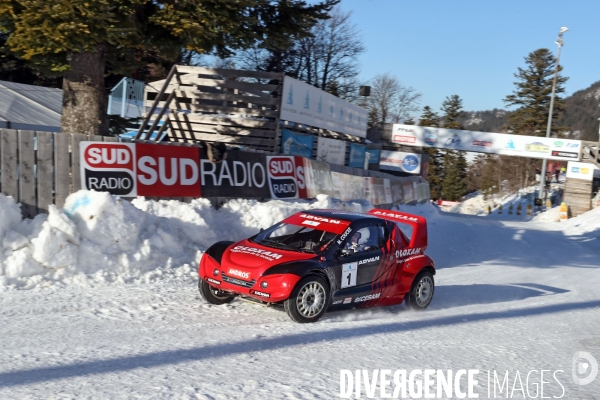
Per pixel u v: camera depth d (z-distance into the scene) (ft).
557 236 87.40
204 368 16.69
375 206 71.61
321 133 78.02
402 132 140.05
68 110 38.55
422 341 22.36
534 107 256.73
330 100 71.46
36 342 18.24
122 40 35.01
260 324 22.63
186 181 37.96
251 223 38.86
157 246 31.48
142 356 17.42
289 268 22.79
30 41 31.86
